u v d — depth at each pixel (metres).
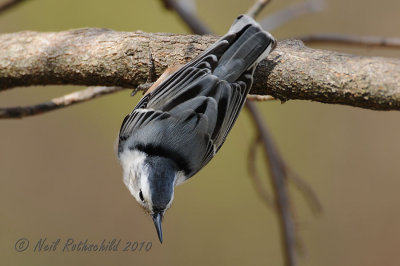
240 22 6.70
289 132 12.03
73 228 11.45
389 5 12.55
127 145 6.95
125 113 11.64
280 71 6.05
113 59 6.64
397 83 5.45
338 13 12.57
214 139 6.45
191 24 9.27
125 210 11.60
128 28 11.53
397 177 11.84
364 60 5.70
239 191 11.62
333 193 11.81
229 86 6.31
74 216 11.53
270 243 11.52
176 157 6.63
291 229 8.71
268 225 11.55
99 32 6.94
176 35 6.75
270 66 6.14
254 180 9.07
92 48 6.73
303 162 11.95
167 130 6.59
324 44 9.05
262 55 6.18
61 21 11.52
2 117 7.41
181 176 6.73
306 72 5.88
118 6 11.62
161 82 6.55
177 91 6.50
